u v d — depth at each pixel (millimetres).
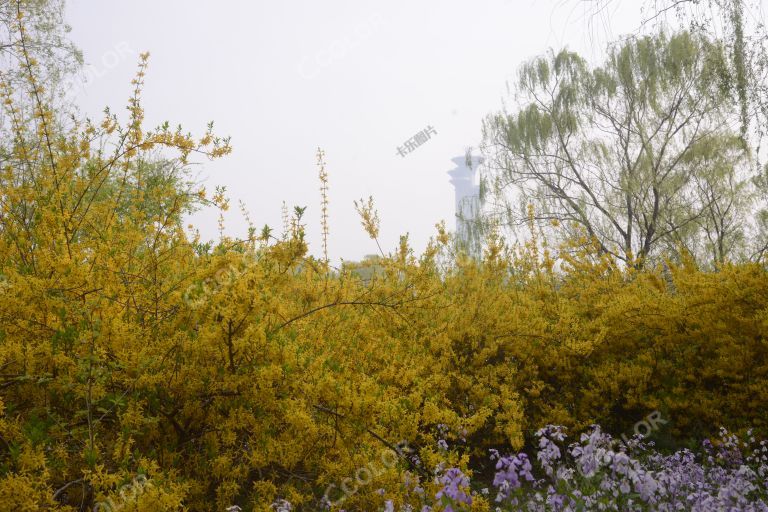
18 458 2457
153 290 3584
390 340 5203
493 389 5648
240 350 3297
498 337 6035
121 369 3191
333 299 4926
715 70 7449
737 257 15352
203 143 3967
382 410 3596
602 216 17266
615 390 5574
